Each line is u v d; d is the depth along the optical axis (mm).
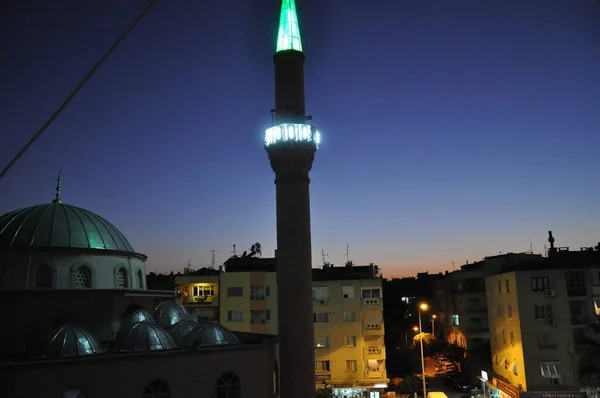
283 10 33719
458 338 71312
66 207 29453
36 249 26078
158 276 68188
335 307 56688
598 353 43969
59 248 26516
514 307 49219
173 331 25953
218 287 57156
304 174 30984
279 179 30734
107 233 29391
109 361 20766
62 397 19672
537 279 48375
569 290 47625
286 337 28953
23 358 20953
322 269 65562
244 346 24438
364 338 55812
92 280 27266
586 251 55969
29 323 24875
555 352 46750
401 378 63969
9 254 25828
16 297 24844
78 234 27797
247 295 55812
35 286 25891
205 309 56969
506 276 51500
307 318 29250
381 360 55312
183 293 57656
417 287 107250
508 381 51188
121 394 20781
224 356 23703
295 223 30141
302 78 32656
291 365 28594
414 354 69312
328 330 56344
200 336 24344
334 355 55781
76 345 21266
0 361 19969
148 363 21609
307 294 29500
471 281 68625
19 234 26734
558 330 47094
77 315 25812
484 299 67250
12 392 18906
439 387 62312
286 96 31891
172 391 21953
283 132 30484
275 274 57344
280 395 28469
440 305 85625
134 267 30188
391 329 75938
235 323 55219
